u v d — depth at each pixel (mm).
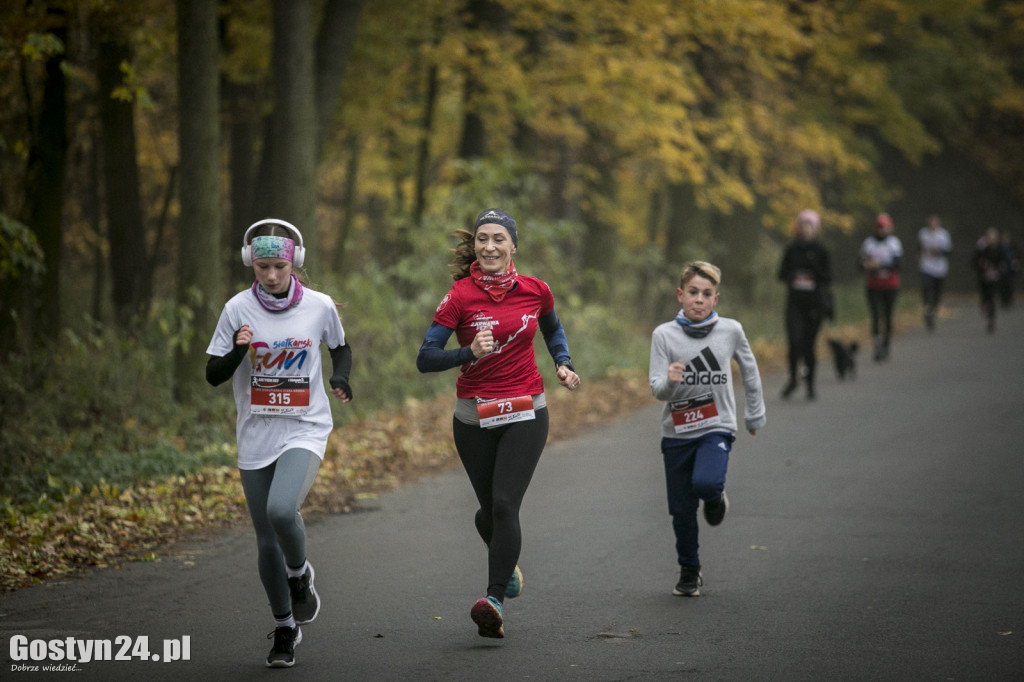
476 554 24938
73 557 24172
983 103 125875
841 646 18047
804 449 37250
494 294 18891
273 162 45094
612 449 39062
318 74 48188
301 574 17672
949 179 133000
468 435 19344
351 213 77750
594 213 80188
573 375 19703
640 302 96750
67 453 32625
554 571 23266
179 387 40250
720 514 21219
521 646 18281
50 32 39969
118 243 52156
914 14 95562
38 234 42312
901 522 26953
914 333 78875
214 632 19312
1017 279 130000
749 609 20250
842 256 130750
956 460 34625
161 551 25234
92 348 40156
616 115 66875
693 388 21375
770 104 82500
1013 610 19922
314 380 18000
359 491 32000
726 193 74688
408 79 69625
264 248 17438
